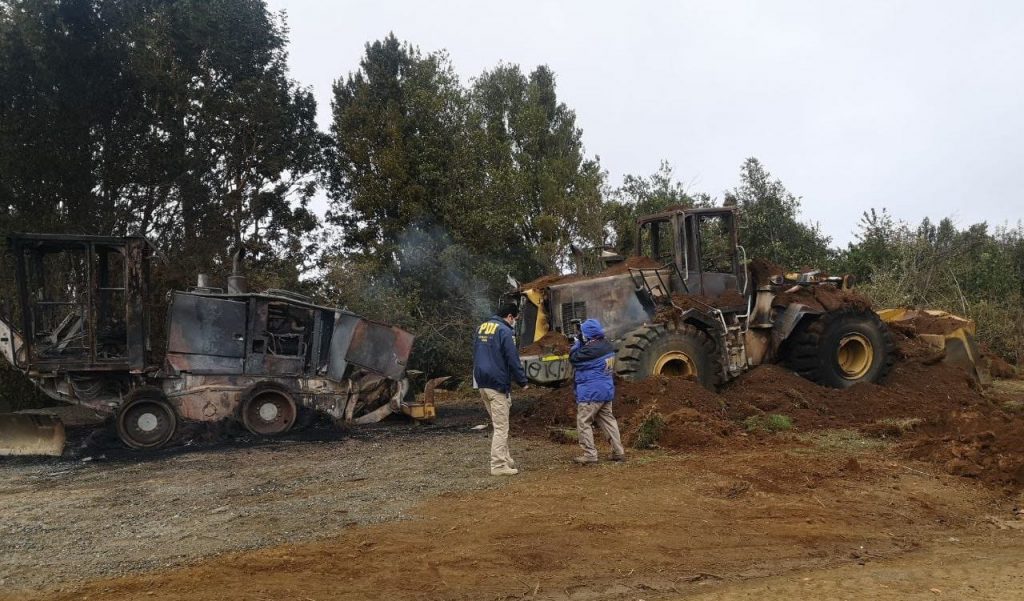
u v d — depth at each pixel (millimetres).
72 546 5121
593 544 4941
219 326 10445
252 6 19828
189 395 10211
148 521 5770
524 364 10000
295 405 10570
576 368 7559
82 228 15883
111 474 7953
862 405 9938
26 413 9172
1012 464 6500
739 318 10867
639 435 8297
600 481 6676
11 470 8328
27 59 15008
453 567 4535
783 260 19750
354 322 10992
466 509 5824
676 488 6328
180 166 17812
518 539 5039
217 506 6203
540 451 8328
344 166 21422
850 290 11906
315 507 6016
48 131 15258
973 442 7230
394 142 20172
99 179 16609
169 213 18719
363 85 21297
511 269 20125
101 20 16391
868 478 6590
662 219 11594
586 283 10766
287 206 21156
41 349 10258
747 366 10805
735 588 4219
